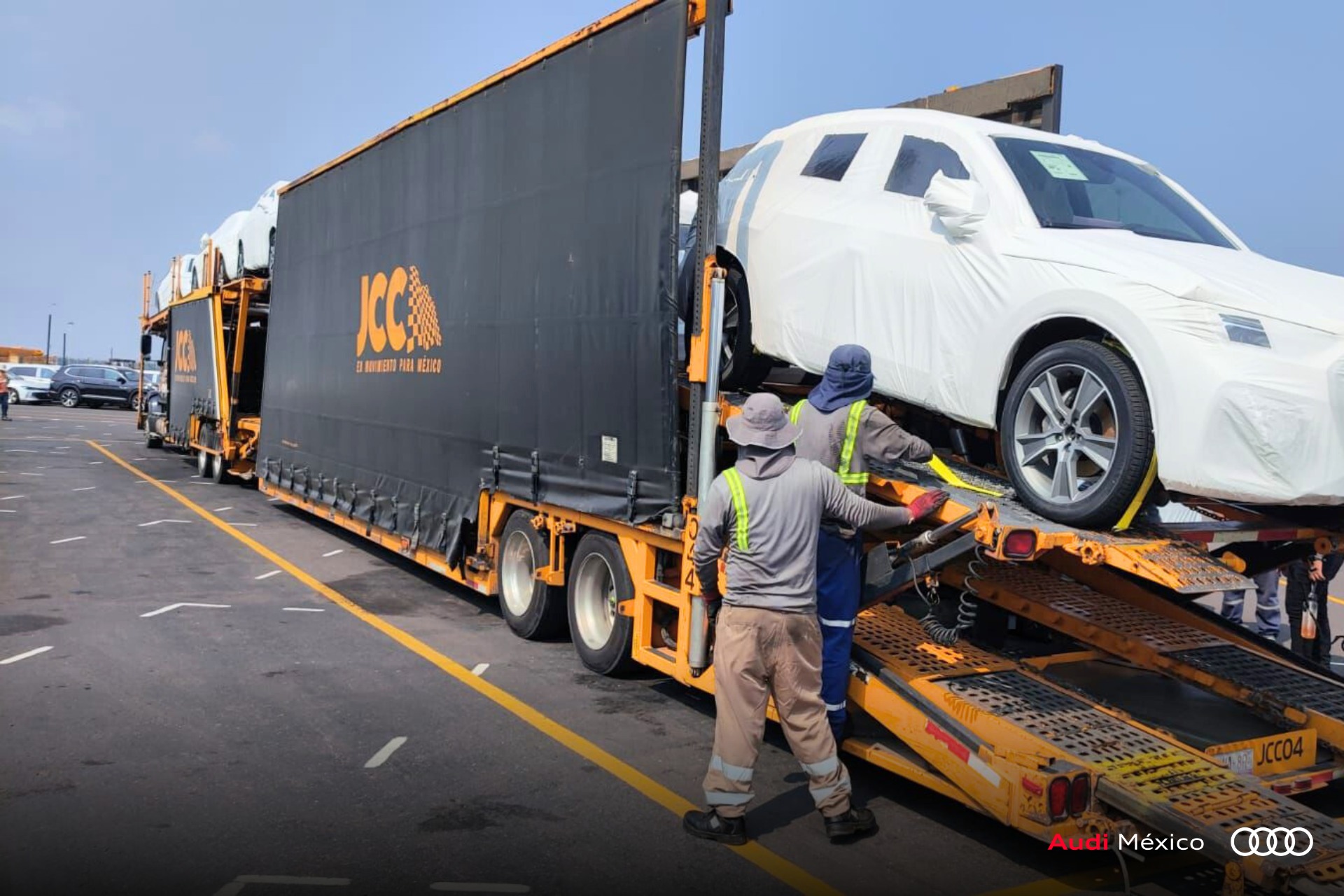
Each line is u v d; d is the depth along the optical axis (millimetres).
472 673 6738
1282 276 4887
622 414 5980
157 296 24141
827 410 4957
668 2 5586
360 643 7430
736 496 4363
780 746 5688
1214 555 5441
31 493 15211
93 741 5305
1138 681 5602
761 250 6355
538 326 6836
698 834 4391
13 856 4031
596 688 6500
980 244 5156
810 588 4395
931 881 4102
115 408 42719
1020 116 7664
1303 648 6965
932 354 5297
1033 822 4016
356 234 10148
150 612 8125
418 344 8711
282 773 4965
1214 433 4180
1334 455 4215
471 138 7766
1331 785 5457
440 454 8352
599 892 3887
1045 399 4734
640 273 5750
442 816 4527
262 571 10000
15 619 7777
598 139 6164
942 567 5020
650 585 6012
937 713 4488
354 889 3836
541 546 7227
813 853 4324
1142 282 4465
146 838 4223
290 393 12320
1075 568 5926
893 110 6262
